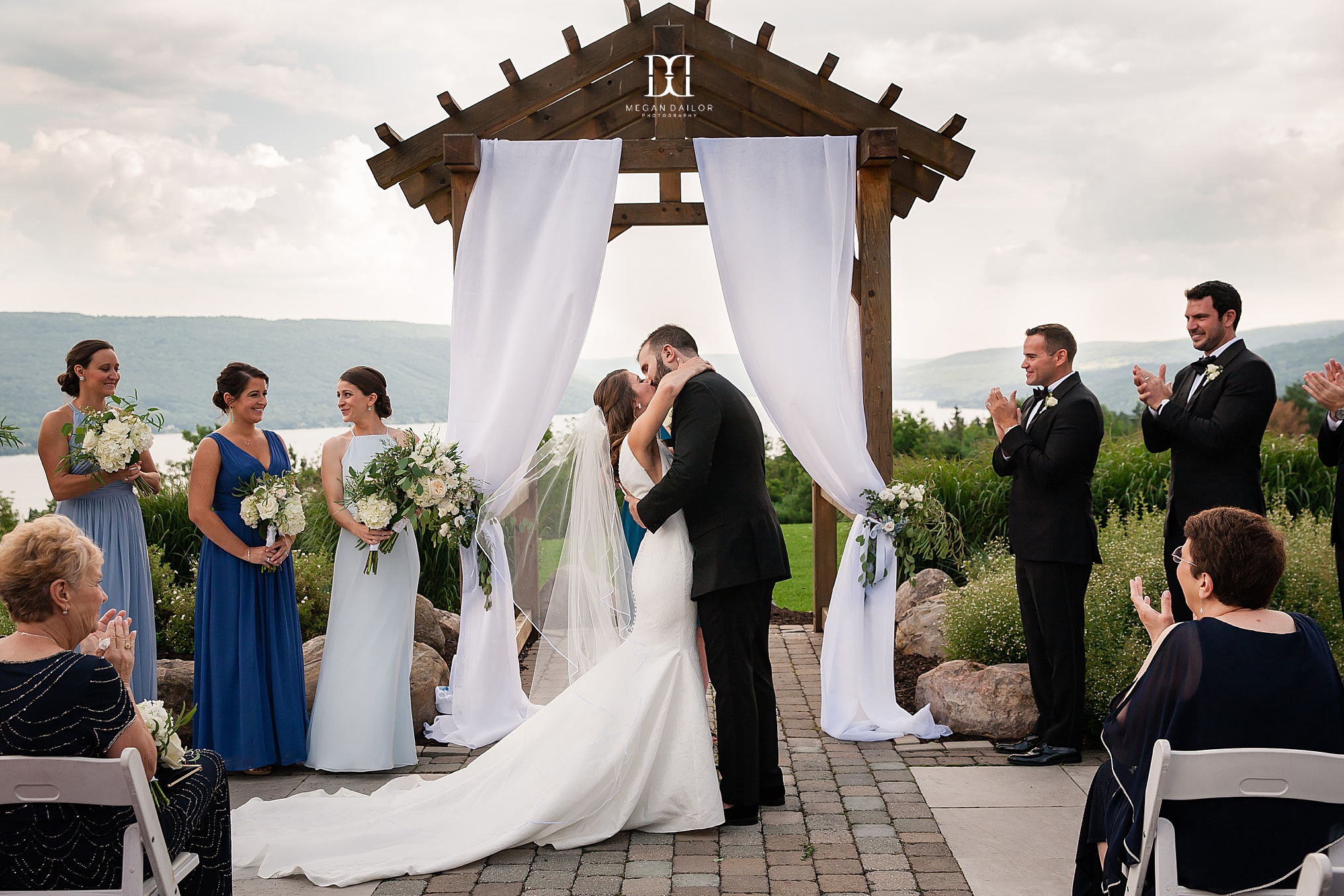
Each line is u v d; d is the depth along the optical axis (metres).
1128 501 7.09
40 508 7.20
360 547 4.17
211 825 2.47
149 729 2.29
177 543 6.66
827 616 4.66
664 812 3.43
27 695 2.06
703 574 3.47
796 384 4.58
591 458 3.90
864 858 3.20
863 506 4.66
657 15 5.10
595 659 3.89
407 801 3.56
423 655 5.00
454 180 4.83
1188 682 2.17
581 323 4.62
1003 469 4.23
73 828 2.12
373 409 4.40
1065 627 4.01
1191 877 2.08
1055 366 4.14
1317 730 2.13
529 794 3.39
